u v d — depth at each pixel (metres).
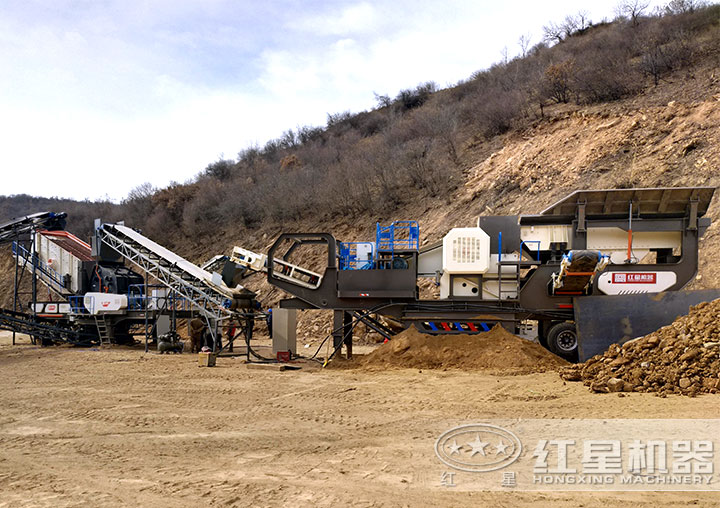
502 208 26.05
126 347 24.44
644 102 26.73
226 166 57.34
